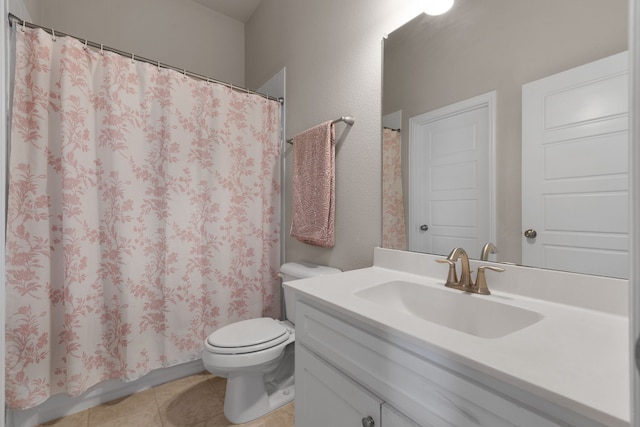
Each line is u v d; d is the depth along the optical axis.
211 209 1.75
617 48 0.73
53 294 1.35
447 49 1.09
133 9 2.06
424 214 1.17
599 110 0.75
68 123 1.30
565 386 0.45
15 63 1.23
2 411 0.90
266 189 1.99
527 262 0.89
